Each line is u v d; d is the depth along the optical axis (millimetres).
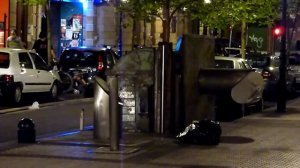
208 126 12352
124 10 24578
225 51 32938
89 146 11852
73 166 10008
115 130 11289
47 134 13711
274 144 12602
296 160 10914
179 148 11891
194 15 22922
